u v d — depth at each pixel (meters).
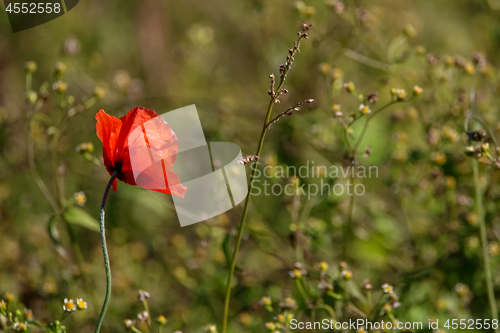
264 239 3.87
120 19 6.72
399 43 4.22
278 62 5.30
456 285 3.43
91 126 4.90
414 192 3.95
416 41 5.91
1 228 4.50
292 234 3.56
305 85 5.11
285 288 3.79
